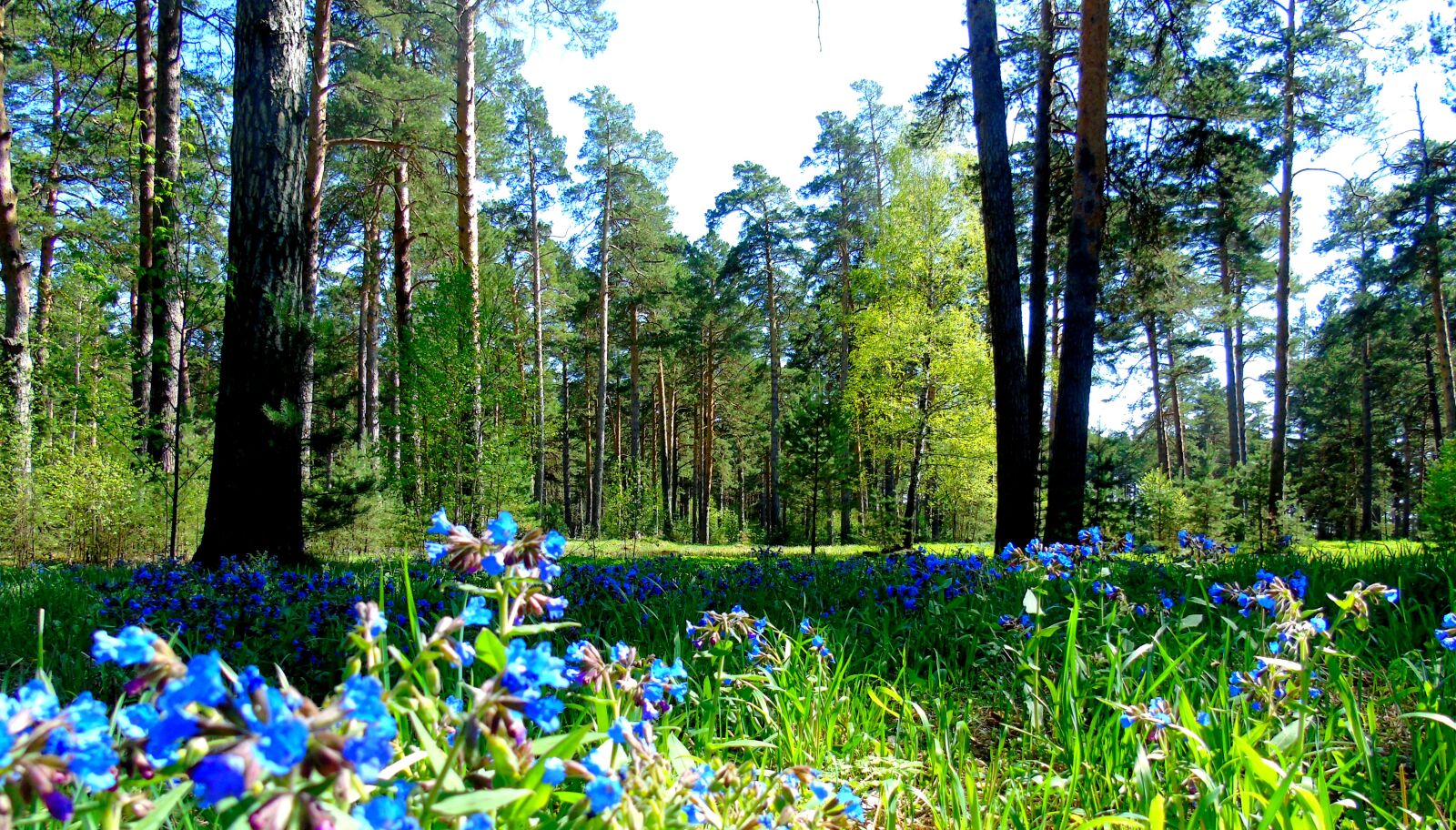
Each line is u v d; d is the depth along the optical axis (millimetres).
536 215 27750
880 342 19859
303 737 822
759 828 1548
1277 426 19562
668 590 5391
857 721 3049
